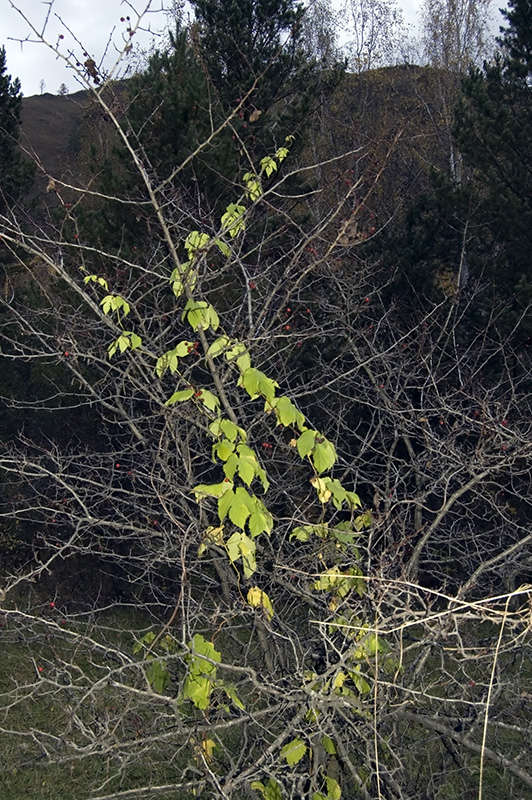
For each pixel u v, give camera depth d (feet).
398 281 27.50
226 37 29.84
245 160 24.48
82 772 16.25
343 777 10.26
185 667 9.80
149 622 20.53
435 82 56.08
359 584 9.81
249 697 11.02
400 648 9.14
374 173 11.53
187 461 10.50
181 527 9.03
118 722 8.85
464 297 22.82
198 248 10.03
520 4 30.40
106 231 24.50
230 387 12.41
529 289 26.07
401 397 15.47
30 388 30.81
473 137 29.96
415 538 13.56
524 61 31.17
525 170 29.89
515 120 28.94
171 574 15.83
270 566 10.42
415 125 47.29
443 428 14.55
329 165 31.53
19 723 16.65
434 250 30.86
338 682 8.92
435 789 10.14
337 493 9.29
